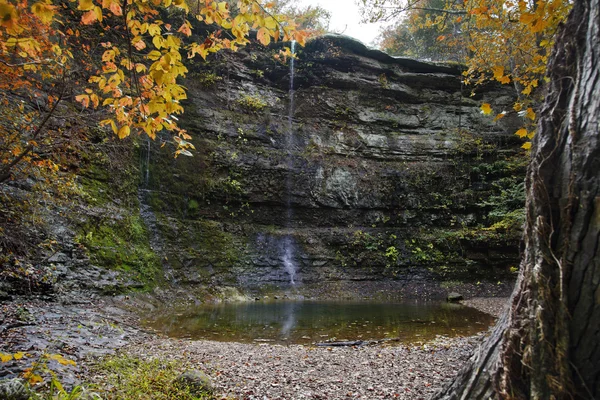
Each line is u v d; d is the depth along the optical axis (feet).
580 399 5.75
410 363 20.58
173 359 19.54
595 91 5.93
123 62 11.80
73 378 15.08
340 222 62.90
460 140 69.87
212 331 29.32
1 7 8.00
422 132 71.97
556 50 6.94
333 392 15.89
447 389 8.27
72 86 23.77
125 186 44.27
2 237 28.22
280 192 60.85
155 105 11.34
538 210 6.40
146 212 46.37
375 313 39.22
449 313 39.60
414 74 74.49
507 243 57.77
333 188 63.77
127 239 41.11
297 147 65.26
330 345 25.82
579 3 6.70
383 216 64.13
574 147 6.04
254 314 37.45
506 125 71.20
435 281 56.54
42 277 29.43
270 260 54.49
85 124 28.55
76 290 31.63
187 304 41.06
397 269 58.03
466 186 66.80
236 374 17.88
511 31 22.03
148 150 48.67
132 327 27.89
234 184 57.31
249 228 56.54
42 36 15.07
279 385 16.60
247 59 67.46
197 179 54.44
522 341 6.32
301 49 70.85
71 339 21.17
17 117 20.30
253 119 64.13
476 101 74.84
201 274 47.47
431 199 65.46
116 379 15.40
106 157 42.32
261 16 10.68
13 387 11.21
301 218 61.67
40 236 31.76
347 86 72.23
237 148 60.13
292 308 41.75
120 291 35.65
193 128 57.31
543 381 5.94
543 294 6.07
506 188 64.80
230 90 64.28
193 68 61.26
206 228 52.65
